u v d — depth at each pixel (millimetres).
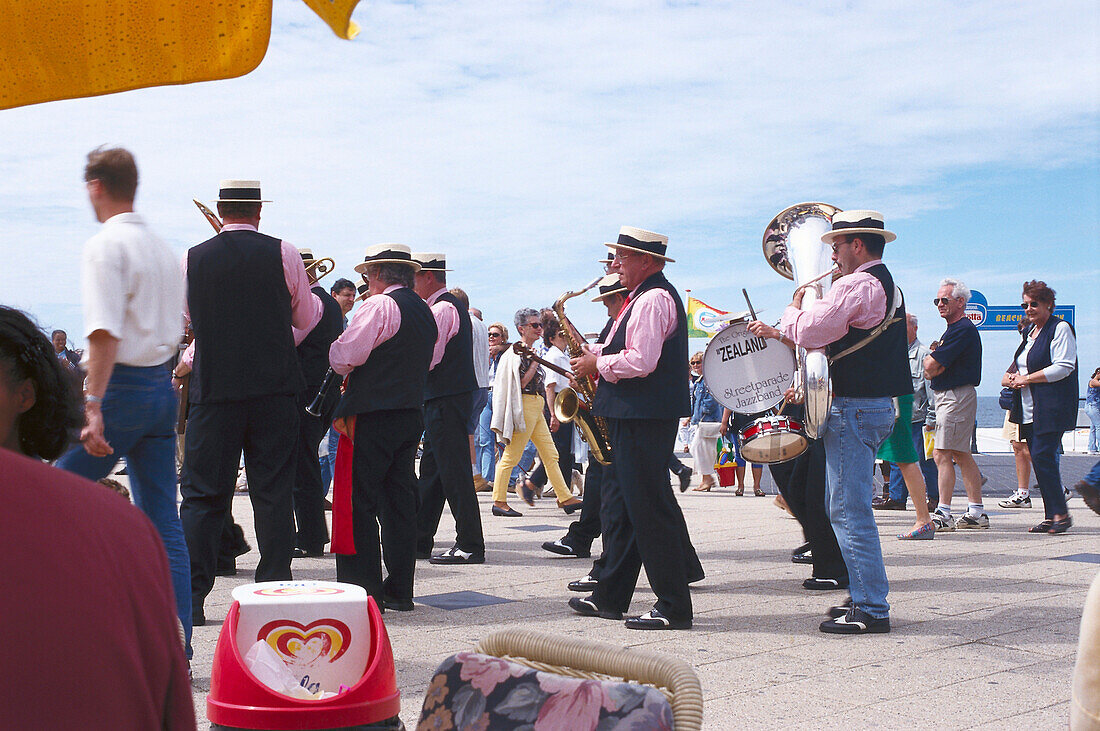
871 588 5227
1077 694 1480
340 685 2766
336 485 5668
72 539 1096
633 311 5285
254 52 1966
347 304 9367
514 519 10531
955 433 9266
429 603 6020
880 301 5121
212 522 5129
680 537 5348
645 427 5242
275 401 5082
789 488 7199
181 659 1240
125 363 3844
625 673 1708
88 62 1975
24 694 1031
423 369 5809
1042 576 6789
